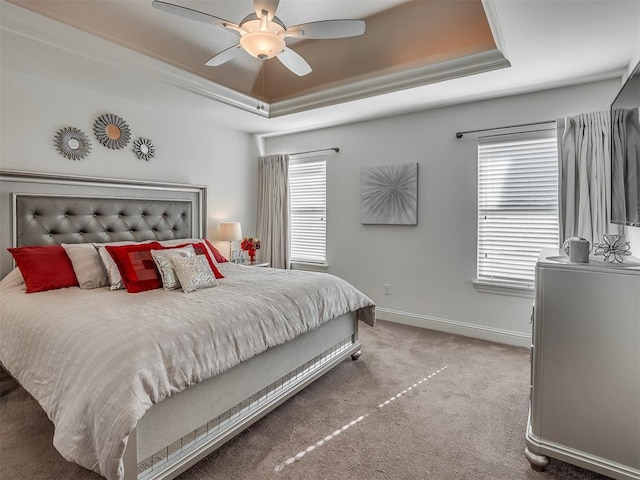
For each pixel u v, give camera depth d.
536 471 1.66
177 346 1.57
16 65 2.58
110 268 2.54
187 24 2.67
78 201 2.96
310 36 1.97
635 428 1.51
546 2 1.79
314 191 4.53
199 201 4.02
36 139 2.77
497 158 3.29
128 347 1.46
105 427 1.27
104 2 2.32
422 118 3.67
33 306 2.02
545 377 1.67
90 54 2.46
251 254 4.38
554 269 1.64
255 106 3.76
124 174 3.33
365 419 2.07
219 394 1.75
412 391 2.40
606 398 1.56
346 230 4.26
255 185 4.80
